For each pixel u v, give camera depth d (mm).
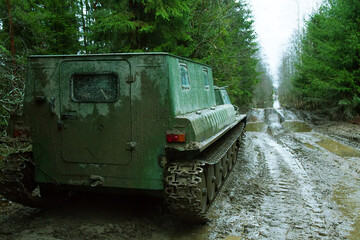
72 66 4691
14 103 7555
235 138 8195
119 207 5656
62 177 4816
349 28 20250
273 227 4941
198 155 4945
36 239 4406
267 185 7242
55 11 11062
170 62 4551
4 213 5414
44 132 4820
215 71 14750
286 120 23578
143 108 4492
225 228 4875
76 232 4645
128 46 9906
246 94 26453
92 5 13984
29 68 4832
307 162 9578
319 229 4895
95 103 4633
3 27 9812
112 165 4633
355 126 18469
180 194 4258
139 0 9648
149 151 4504
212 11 14094
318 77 22703
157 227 4887
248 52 20734
